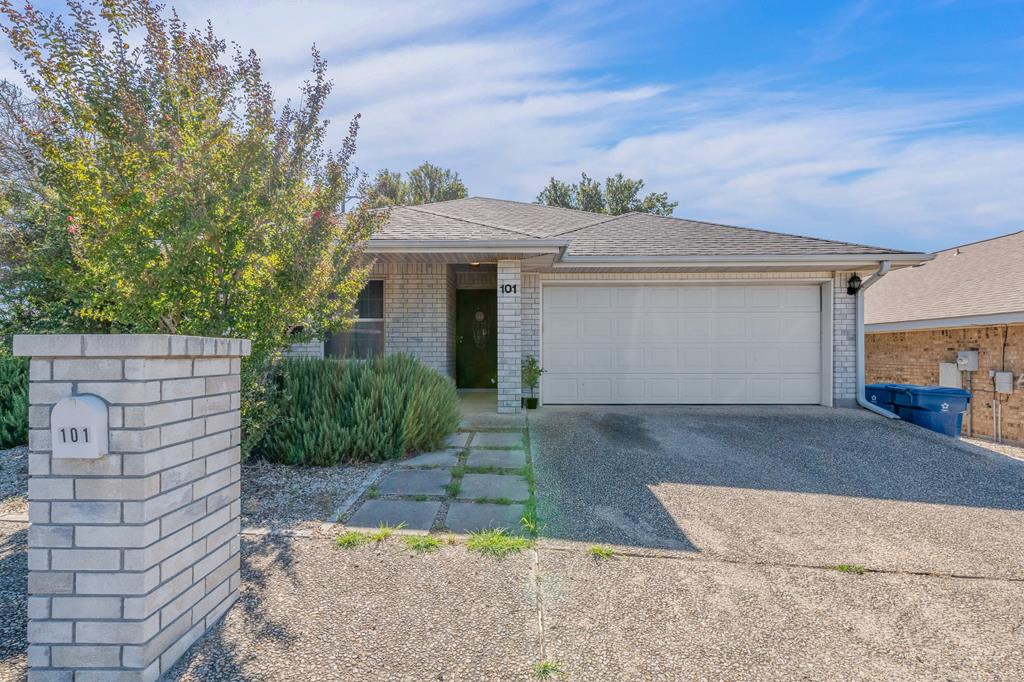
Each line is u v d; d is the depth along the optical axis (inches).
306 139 162.9
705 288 358.6
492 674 85.7
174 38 154.0
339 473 192.5
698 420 303.7
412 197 1242.6
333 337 358.6
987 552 136.6
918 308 506.9
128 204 134.1
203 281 148.9
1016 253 494.3
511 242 286.5
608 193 1151.0
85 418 78.2
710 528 149.8
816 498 178.1
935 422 324.2
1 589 108.1
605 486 185.5
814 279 350.0
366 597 108.2
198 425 94.4
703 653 92.2
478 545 132.2
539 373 339.6
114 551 80.2
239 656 89.0
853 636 98.1
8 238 192.1
